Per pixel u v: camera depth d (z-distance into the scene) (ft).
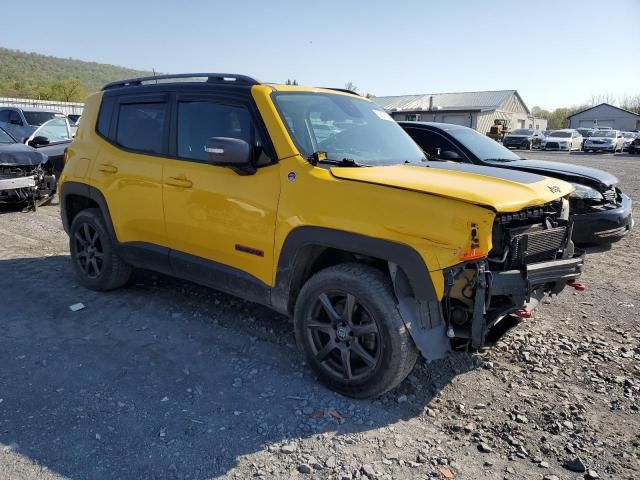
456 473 8.98
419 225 9.92
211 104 13.35
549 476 8.98
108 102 16.38
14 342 13.20
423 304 10.37
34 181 30.12
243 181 12.31
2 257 20.62
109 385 11.37
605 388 11.98
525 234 10.67
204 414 10.43
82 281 17.19
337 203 10.83
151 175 14.32
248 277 12.56
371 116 14.75
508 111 176.24
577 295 18.37
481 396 11.53
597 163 81.46
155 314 15.31
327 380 11.41
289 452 9.36
